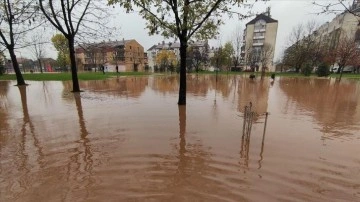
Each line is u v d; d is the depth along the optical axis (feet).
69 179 15.87
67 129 27.04
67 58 216.54
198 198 13.82
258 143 22.59
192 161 18.62
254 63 205.05
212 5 37.35
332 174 16.75
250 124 22.89
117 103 44.37
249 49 215.92
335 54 136.26
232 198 13.83
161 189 14.70
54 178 15.99
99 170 17.12
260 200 13.66
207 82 98.84
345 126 28.91
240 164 18.13
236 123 29.73
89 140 23.34
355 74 156.76
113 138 23.91
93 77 118.01
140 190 14.58
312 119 32.45
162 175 16.43
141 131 26.25
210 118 32.32
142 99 49.75
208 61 226.99
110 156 19.53
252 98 52.34
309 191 14.64
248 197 13.94
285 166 17.87
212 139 23.65
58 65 267.39
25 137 24.30
